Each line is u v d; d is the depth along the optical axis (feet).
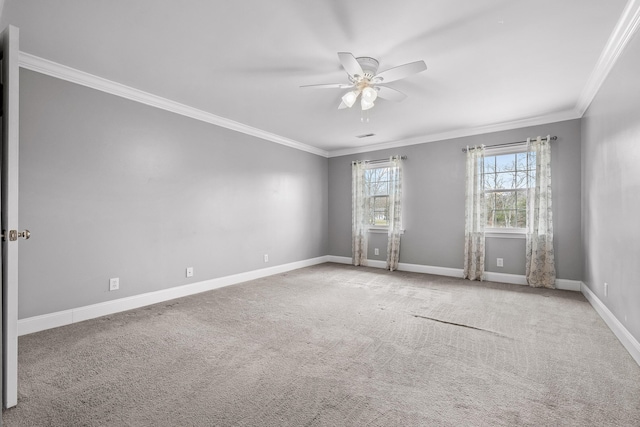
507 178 15.29
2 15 6.88
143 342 8.16
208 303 11.72
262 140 16.81
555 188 13.91
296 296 12.68
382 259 19.39
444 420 5.09
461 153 16.44
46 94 9.20
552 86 10.75
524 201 14.89
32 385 6.11
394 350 7.73
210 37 7.88
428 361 7.16
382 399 5.69
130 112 11.18
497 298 12.34
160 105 12.05
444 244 16.98
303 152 19.72
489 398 5.71
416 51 8.46
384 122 15.01
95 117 10.25
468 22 7.17
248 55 8.78
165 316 10.23
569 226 13.57
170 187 12.45
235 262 15.14
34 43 8.16
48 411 5.32
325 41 8.02
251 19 7.13
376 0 6.42
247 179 15.89
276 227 17.60
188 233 13.08
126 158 11.07
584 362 7.07
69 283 9.64
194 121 13.38
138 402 5.59
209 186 13.98
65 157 9.59
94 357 7.30
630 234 7.58
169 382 6.25
